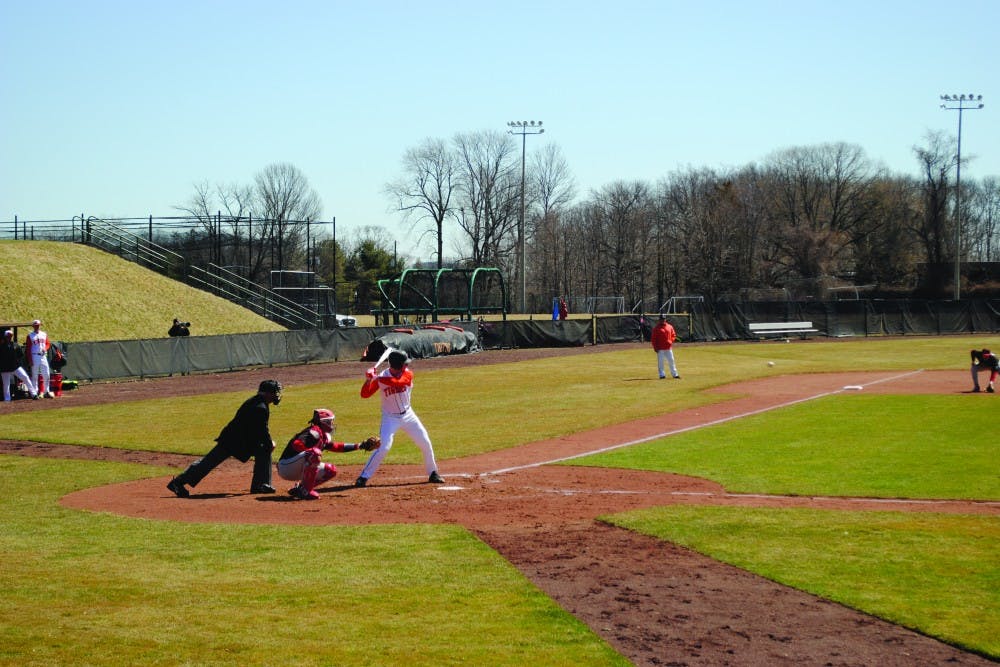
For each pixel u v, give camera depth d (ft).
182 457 56.49
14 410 81.82
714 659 22.43
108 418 75.46
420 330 146.61
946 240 319.06
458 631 24.14
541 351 160.04
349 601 26.61
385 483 46.34
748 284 315.17
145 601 26.45
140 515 38.75
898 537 33.94
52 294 144.25
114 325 143.33
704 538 34.01
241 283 192.75
